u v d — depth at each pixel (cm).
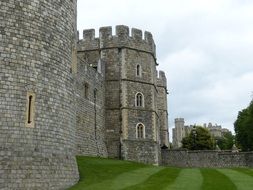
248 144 6066
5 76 1719
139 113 4269
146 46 4494
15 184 1647
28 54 1803
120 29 4366
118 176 2267
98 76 4069
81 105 3525
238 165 4462
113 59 4322
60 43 1995
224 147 9419
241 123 6178
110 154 4116
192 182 2077
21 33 1795
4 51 1734
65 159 1927
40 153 1772
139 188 1816
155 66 4750
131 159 4081
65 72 2023
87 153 3556
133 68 4344
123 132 4125
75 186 1903
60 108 1941
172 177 2292
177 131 12812
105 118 4206
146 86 4400
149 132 4291
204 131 7225
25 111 1750
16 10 1798
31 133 1753
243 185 1997
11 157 1664
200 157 4634
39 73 1836
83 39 4450
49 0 1953
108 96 4256
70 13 2150
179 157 4700
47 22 1919
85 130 3581
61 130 1928
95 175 2262
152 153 4238
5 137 1670
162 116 5819
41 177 1745
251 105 5616
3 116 1684
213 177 2339
